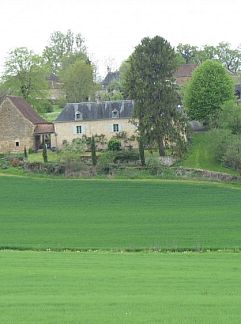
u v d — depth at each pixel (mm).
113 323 38844
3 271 58438
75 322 39062
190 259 68938
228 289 50562
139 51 156375
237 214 106312
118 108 173625
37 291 49312
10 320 39469
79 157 153875
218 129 157125
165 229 95625
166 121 153000
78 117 174375
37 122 176125
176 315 40750
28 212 111125
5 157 157250
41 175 141750
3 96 192125
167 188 128500
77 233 93688
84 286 51469
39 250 80562
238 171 143250
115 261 66625
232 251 78688
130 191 126625
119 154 153500
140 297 46688
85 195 124312
